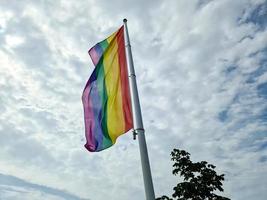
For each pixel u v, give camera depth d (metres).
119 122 11.80
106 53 13.58
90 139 12.09
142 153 10.77
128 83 12.52
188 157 19.41
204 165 18.91
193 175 18.70
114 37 13.86
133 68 12.92
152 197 9.89
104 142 11.74
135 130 11.42
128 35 13.83
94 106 12.62
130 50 13.44
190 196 17.94
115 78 12.80
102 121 12.14
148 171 10.39
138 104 11.95
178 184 18.28
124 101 12.14
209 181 18.20
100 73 13.20
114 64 13.16
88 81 13.20
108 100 12.45
